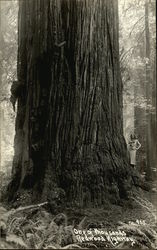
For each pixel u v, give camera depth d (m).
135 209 6.56
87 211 6.09
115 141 7.07
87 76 6.82
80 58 6.79
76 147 6.53
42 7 6.95
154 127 13.98
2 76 12.18
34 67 6.84
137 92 14.58
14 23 12.47
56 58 6.68
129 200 6.65
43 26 6.86
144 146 14.41
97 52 7.01
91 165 6.55
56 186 6.25
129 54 14.14
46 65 6.75
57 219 5.70
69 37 6.84
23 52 7.31
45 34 6.82
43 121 6.66
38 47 6.85
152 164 13.52
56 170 6.39
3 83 12.20
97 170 6.56
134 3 13.73
